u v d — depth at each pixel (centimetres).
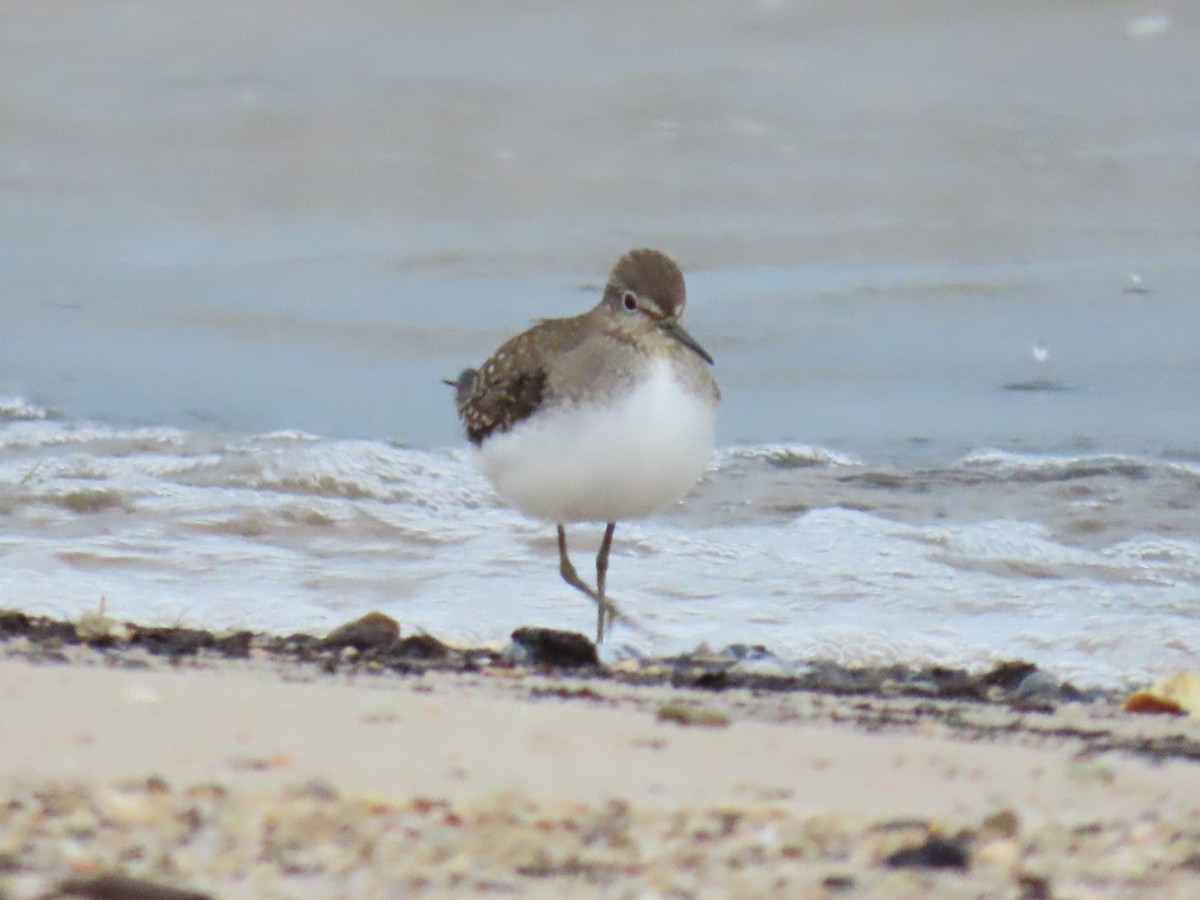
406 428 1658
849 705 849
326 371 1811
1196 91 2603
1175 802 627
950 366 1789
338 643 992
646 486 1090
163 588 1211
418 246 2188
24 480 1431
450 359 1844
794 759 673
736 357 1819
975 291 1998
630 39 2825
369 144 2531
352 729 669
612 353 1073
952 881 533
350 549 1322
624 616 1166
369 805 574
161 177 2434
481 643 1119
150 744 627
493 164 2455
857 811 600
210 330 1920
